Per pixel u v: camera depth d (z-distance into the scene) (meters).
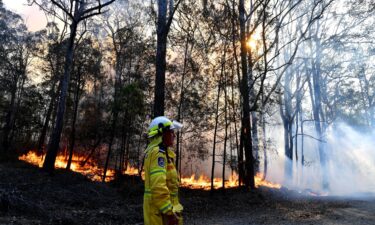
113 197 14.70
